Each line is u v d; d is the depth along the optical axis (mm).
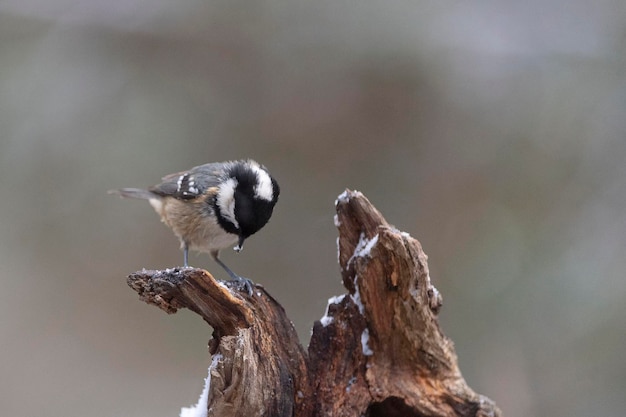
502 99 12203
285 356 5477
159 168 13148
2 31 12906
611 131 11633
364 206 5512
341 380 5523
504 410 10242
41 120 13133
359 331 5578
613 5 12062
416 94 12367
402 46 12156
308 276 12789
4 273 13352
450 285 11539
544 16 12281
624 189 11242
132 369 12906
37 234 13531
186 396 12203
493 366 10625
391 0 12172
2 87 12961
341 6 12172
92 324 13398
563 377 10305
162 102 13070
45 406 11945
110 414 11805
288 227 12906
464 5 12336
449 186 12273
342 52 12281
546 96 12055
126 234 13633
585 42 12070
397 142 12484
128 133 13133
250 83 12797
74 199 13438
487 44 12195
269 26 12484
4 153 13094
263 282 12867
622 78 11758
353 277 5617
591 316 10406
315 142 12734
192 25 12680
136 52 13000
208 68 12867
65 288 13570
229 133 12953
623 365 10094
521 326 10781
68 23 12930
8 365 12688
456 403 5473
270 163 12906
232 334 5250
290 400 5379
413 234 12172
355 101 12523
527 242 11438
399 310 5379
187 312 13680
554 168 11828
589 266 10711
